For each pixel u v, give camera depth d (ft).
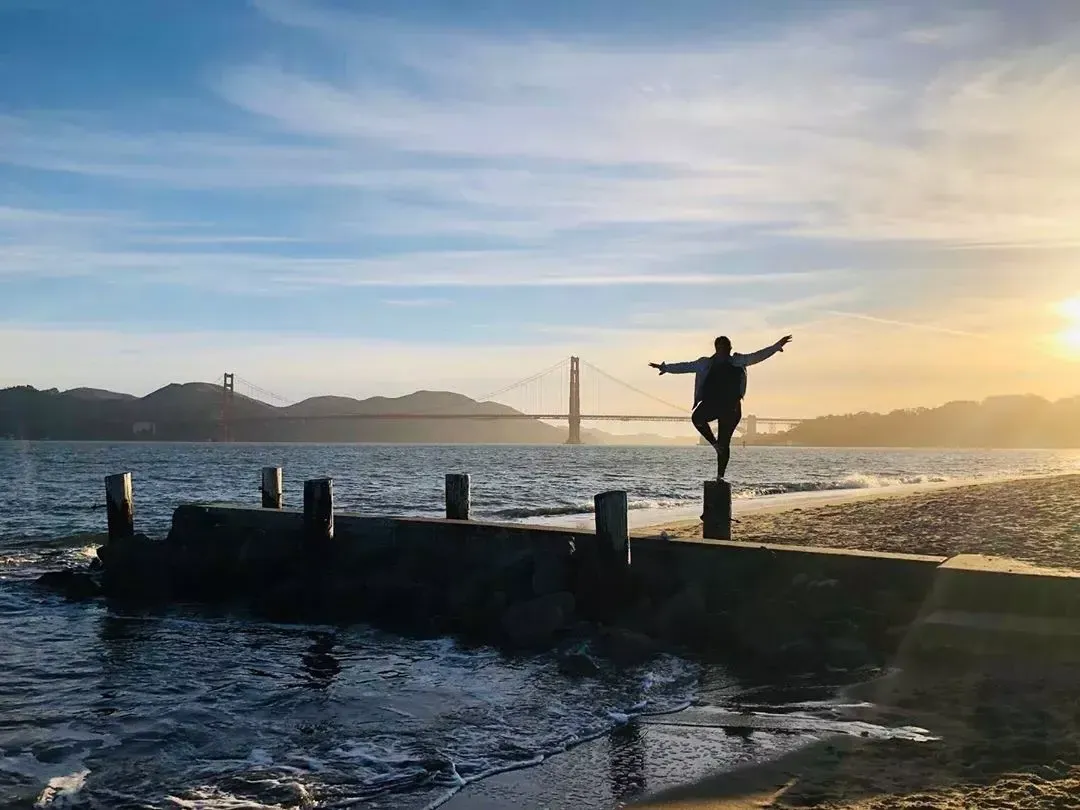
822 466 301.43
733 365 41.47
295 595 47.52
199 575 53.11
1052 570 30.50
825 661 31.07
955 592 30.71
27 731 27.78
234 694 31.91
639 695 29.35
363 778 23.09
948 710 24.88
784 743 23.47
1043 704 24.38
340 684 33.09
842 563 34.88
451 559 46.16
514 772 22.97
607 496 38.73
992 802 18.34
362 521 50.21
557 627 37.91
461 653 37.50
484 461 313.53
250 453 407.23
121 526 60.03
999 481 144.15
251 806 21.61
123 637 42.65
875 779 20.13
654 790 20.98
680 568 38.47
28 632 43.96
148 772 24.08
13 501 124.36
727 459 41.78
